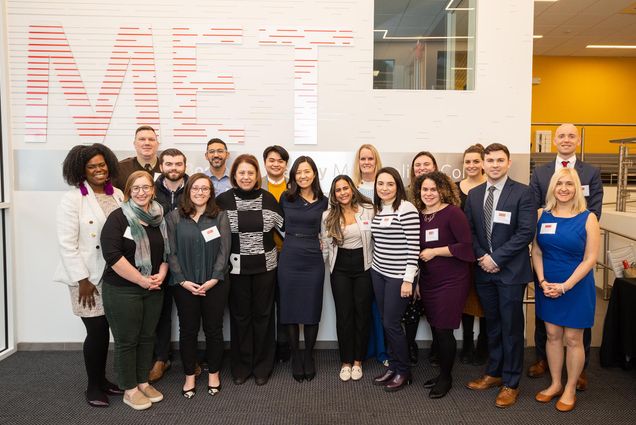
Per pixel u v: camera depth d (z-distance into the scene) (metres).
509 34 3.58
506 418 2.55
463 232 2.66
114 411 2.64
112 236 2.45
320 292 3.03
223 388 2.93
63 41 3.51
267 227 2.94
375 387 2.94
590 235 2.54
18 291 3.64
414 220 2.73
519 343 2.71
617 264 4.58
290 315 2.99
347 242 2.95
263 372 3.03
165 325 3.15
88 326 2.64
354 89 3.60
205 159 3.61
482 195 2.82
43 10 3.49
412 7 3.60
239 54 3.56
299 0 3.54
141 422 2.52
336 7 3.55
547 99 11.62
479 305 3.15
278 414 2.61
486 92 3.62
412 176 3.27
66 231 2.54
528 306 4.69
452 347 2.75
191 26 3.53
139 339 2.70
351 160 3.64
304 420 2.54
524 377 3.10
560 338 2.70
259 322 3.02
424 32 3.61
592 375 3.13
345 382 3.02
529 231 2.61
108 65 3.53
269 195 2.99
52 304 3.64
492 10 3.57
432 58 3.64
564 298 2.60
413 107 3.62
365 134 3.62
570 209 2.64
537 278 2.77
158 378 3.08
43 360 3.45
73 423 2.51
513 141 3.64
